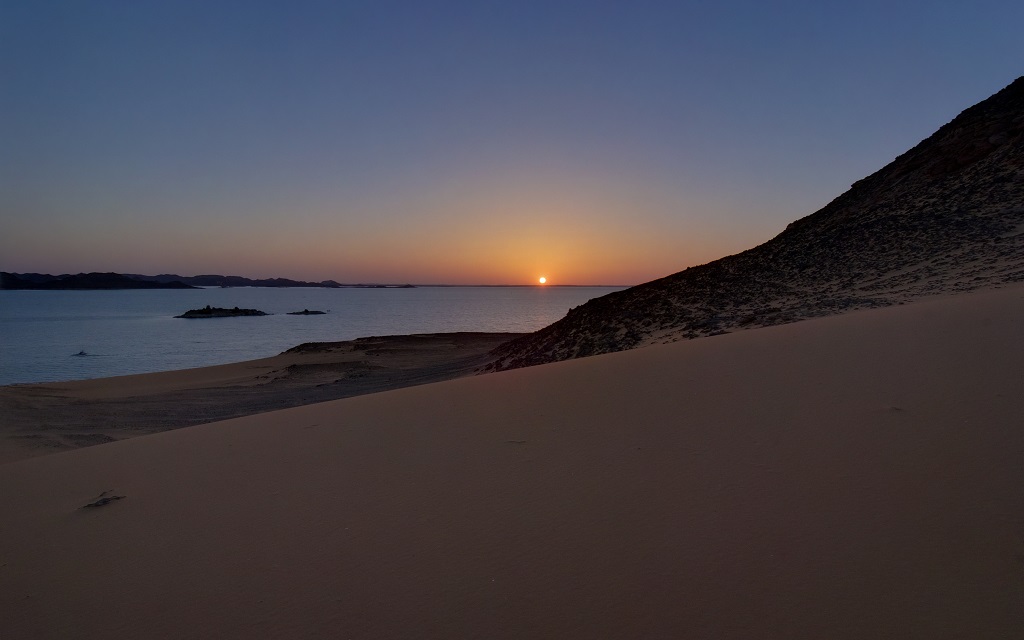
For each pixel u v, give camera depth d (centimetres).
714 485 302
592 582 222
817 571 215
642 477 325
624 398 514
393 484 359
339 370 2703
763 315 1304
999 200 1706
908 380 434
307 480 386
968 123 2334
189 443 536
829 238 2008
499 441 430
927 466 292
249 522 321
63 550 310
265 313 12425
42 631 230
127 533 325
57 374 4178
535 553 250
